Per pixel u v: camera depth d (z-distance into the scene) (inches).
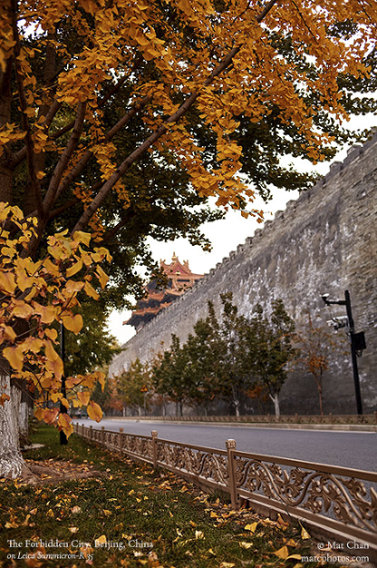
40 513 190.9
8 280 92.2
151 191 446.6
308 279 1178.6
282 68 199.3
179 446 299.7
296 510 166.4
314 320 1124.5
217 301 1763.0
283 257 1331.2
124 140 394.6
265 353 1083.3
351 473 135.7
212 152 410.9
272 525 175.5
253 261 1530.5
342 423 770.2
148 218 472.4
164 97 175.5
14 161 285.6
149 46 133.3
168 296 3080.7
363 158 1042.1
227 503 225.0
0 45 100.1
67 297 96.4
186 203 482.6
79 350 958.4
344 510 139.3
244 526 182.2
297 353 1087.6
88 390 102.9
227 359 1282.0
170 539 163.9
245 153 420.2
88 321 906.7
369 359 916.0
